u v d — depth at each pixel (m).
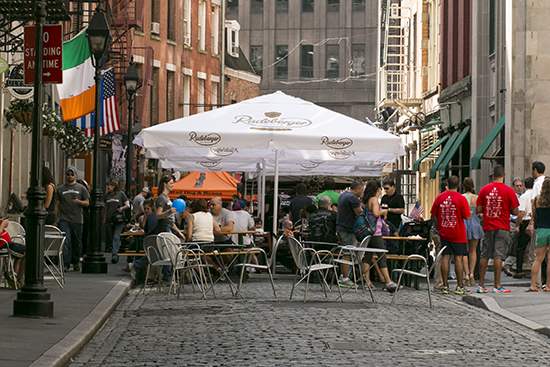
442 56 52.75
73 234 28.47
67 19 27.14
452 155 46.16
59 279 25.19
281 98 29.06
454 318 19.03
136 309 20.22
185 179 45.91
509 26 38.69
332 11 117.81
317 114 28.48
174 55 69.94
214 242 26.83
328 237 26.83
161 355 14.16
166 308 20.39
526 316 19.05
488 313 20.09
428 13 58.28
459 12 48.75
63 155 44.81
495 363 13.72
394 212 29.42
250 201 53.19
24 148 34.03
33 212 17.06
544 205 23.77
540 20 38.41
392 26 65.19
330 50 118.06
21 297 17.05
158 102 67.38
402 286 26.61
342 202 25.20
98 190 28.48
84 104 32.88
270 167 36.59
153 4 67.06
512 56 38.47
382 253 24.86
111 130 39.16
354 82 117.25
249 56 118.88
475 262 26.59
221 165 37.59
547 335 16.70
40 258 17.12
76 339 14.51
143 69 64.75
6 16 26.03
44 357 12.72
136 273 26.38
